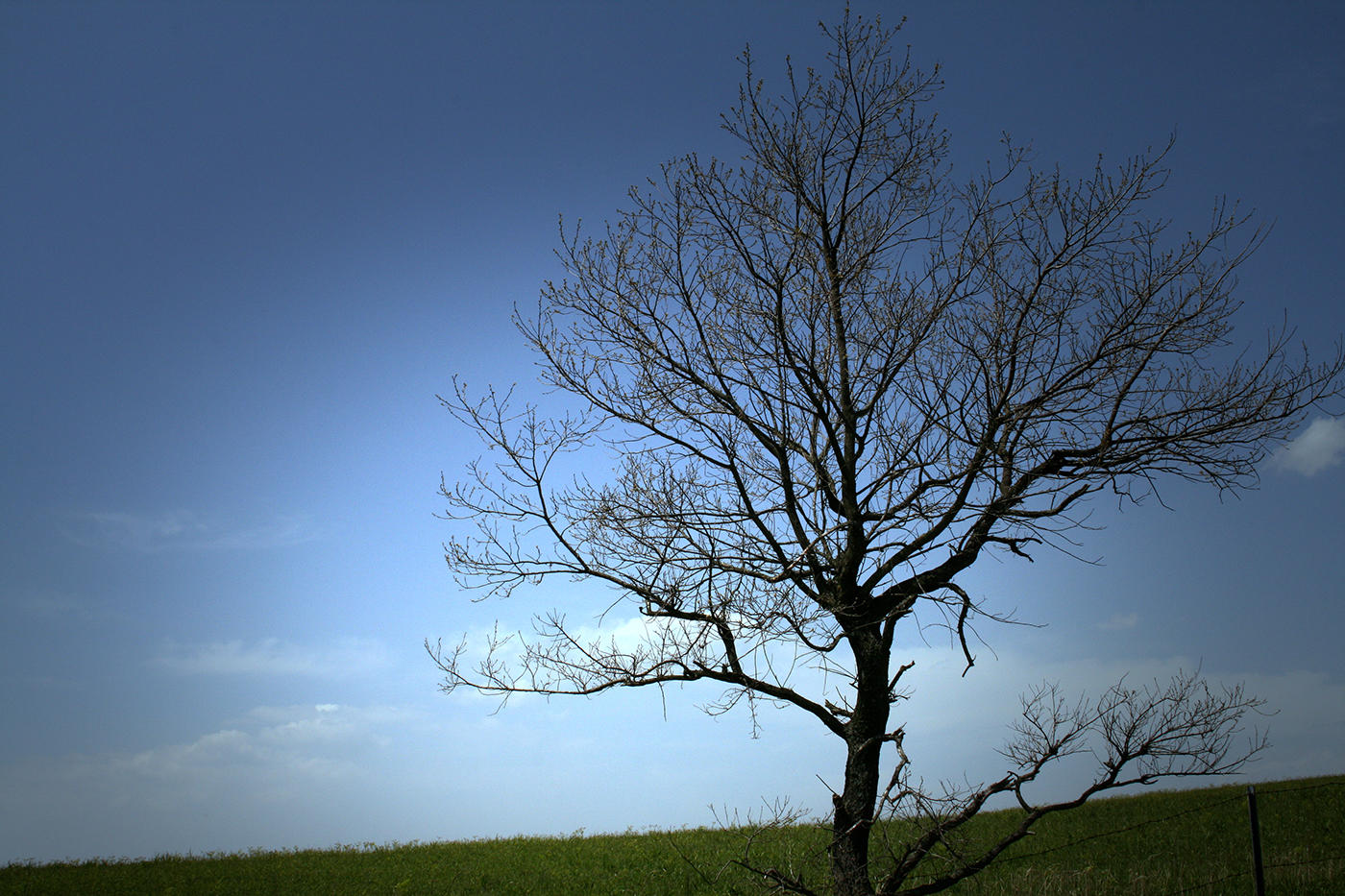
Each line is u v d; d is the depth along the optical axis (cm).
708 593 846
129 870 1816
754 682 893
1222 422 852
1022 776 791
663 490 877
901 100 908
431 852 1980
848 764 879
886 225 934
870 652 895
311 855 2031
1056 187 898
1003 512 850
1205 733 751
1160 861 1280
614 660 905
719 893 1327
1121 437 861
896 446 864
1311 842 1365
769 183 930
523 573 947
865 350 899
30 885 1630
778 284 898
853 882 822
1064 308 885
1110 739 767
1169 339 862
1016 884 1093
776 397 911
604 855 1803
